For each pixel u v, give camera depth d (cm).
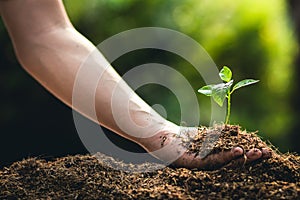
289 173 135
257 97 376
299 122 359
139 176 138
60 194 133
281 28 385
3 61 312
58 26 134
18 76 311
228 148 137
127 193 131
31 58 133
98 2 319
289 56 374
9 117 314
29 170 140
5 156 315
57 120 316
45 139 318
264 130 369
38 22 133
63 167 141
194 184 133
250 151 136
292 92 363
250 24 378
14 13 133
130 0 324
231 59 373
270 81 382
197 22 358
